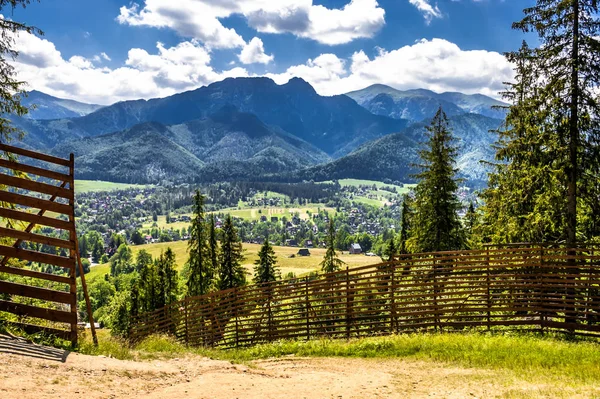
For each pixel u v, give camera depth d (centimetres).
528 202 2038
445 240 2670
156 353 1184
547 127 1786
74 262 958
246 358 1352
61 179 937
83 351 935
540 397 833
